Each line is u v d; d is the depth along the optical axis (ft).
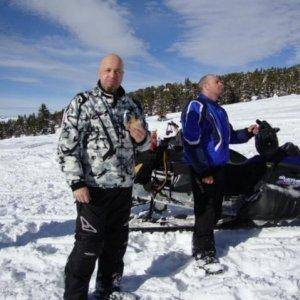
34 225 19.40
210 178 12.44
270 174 15.19
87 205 10.41
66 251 15.12
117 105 10.46
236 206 15.53
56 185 32.40
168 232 16.25
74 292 10.50
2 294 11.76
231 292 11.22
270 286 11.48
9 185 34.14
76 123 10.02
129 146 10.61
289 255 13.44
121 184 10.51
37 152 61.82
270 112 91.91
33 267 14.01
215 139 12.73
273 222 15.74
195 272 12.70
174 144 16.12
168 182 16.11
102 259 11.34
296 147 15.67
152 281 12.22
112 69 10.14
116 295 11.25
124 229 11.22
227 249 14.25
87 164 10.29
